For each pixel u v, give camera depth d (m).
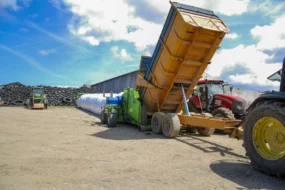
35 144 7.09
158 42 9.24
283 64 5.08
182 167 5.21
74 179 4.30
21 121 12.30
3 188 3.83
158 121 9.48
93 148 6.79
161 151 6.64
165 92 9.78
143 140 8.23
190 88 9.83
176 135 8.75
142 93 10.98
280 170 4.42
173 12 8.37
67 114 17.70
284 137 4.62
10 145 6.87
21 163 5.19
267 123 4.95
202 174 4.77
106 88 36.06
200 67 9.14
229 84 12.58
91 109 20.11
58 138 8.12
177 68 9.02
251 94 22.89
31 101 23.27
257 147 4.99
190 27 7.97
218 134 10.13
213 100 11.44
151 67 9.86
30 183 4.07
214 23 8.35
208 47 8.64
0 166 4.95
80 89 31.53
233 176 4.68
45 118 14.27
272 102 4.77
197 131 10.29
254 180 4.48
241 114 10.51
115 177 4.46
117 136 8.91
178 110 10.66
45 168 4.89
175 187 4.06
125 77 29.95
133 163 5.40
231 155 6.40
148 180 4.35
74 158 5.69
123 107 12.29
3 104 25.66
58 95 29.27
